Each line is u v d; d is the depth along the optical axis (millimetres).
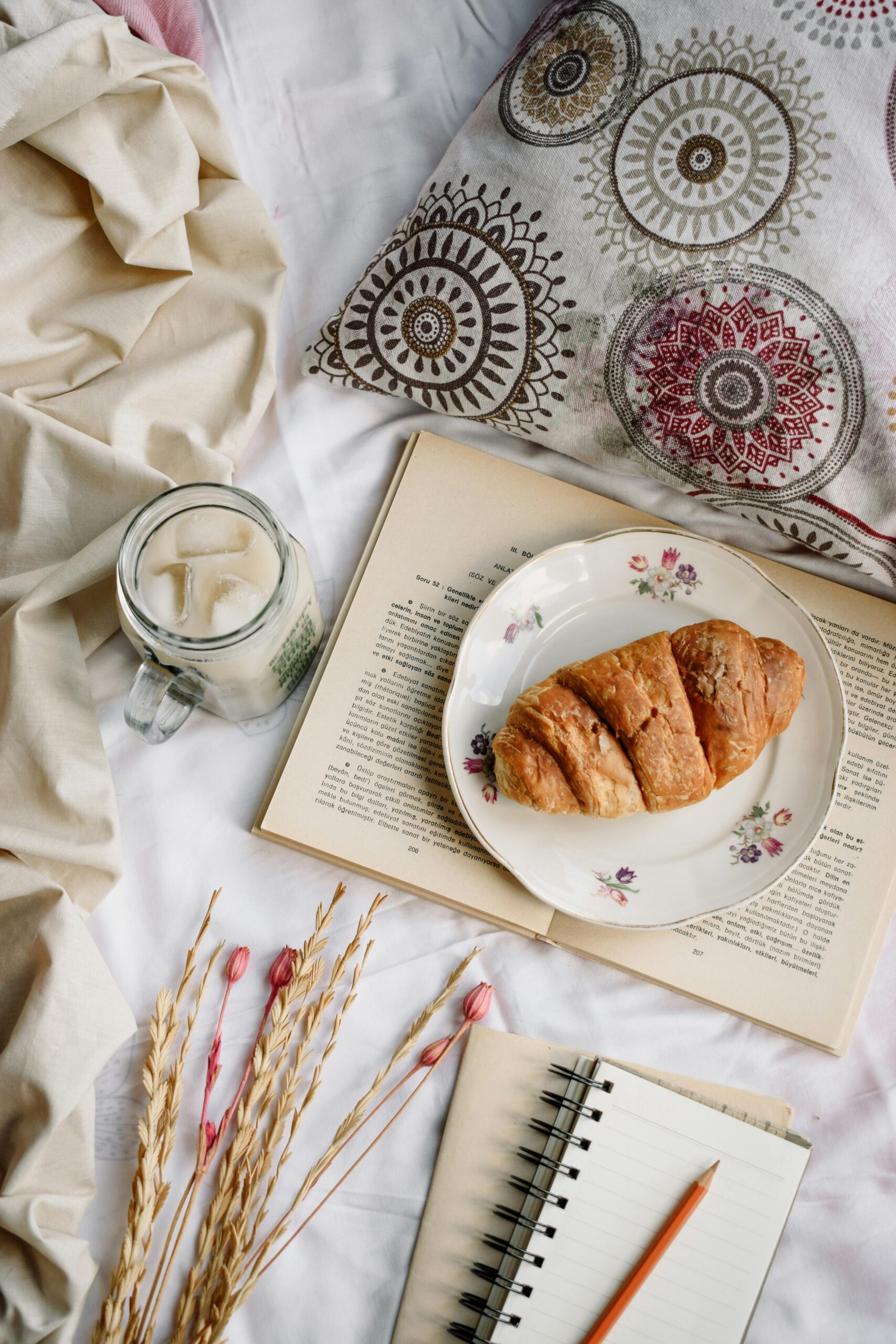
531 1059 580
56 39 563
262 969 601
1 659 582
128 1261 528
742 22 580
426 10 670
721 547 602
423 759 606
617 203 587
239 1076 591
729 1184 550
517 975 599
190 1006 597
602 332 593
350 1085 591
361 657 617
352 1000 573
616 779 563
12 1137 549
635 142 586
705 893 586
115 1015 556
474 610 624
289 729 623
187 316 632
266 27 673
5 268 590
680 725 560
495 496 635
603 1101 557
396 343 620
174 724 588
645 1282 547
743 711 562
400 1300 568
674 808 567
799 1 576
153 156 601
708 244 580
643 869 589
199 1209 579
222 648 522
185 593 534
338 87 671
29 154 598
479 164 607
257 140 673
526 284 597
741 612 609
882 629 624
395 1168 580
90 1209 580
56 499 605
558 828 593
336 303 659
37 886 561
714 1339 545
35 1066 539
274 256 635
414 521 632
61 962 549
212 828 612
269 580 540
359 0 671
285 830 595
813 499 597
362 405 656
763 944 591
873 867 600
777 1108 583
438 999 577
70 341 614
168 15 655
